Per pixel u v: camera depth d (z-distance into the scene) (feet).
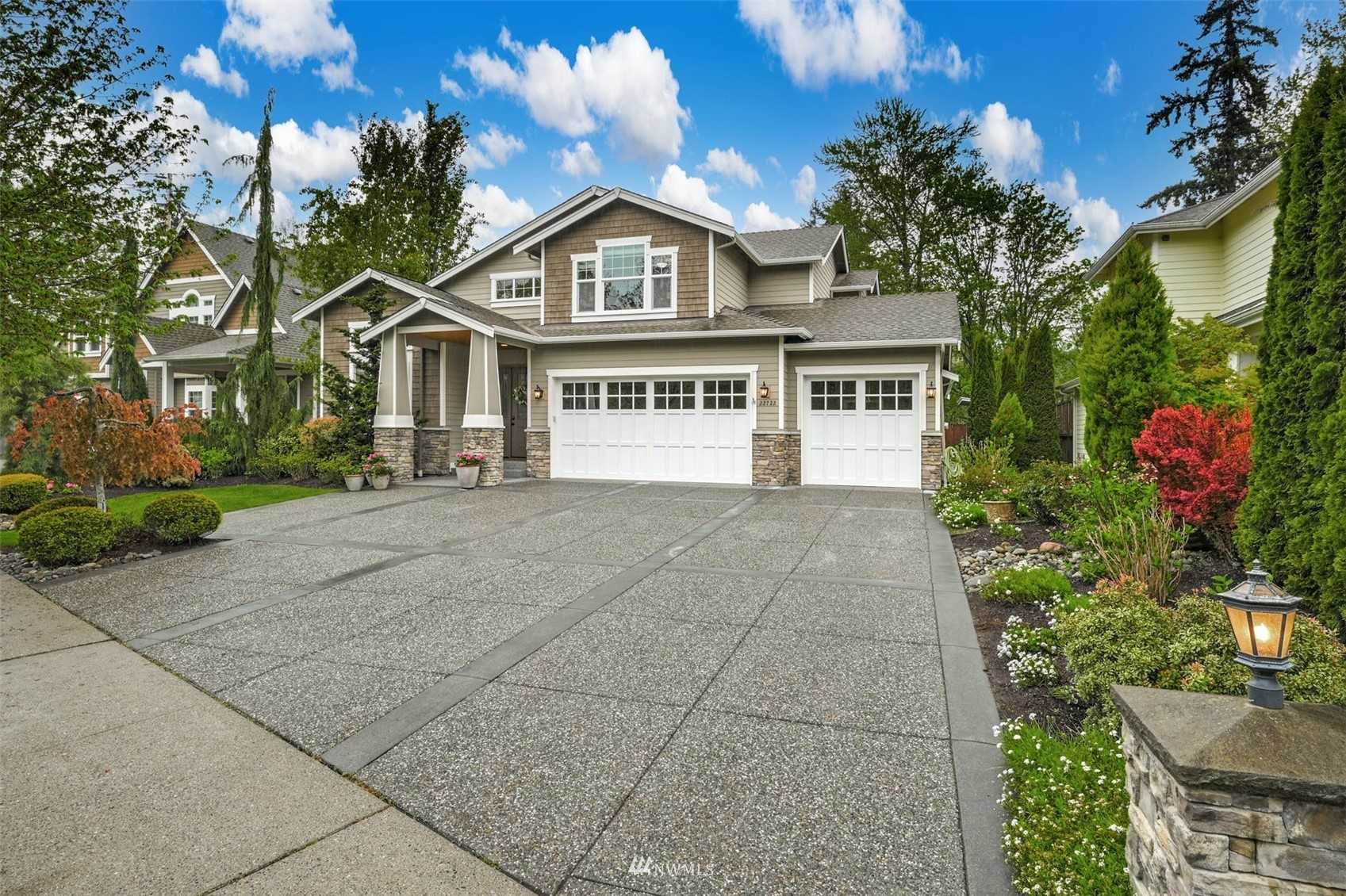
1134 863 7.73
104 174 28.32
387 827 9.86
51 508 29.55
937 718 12.96
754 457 46.06
